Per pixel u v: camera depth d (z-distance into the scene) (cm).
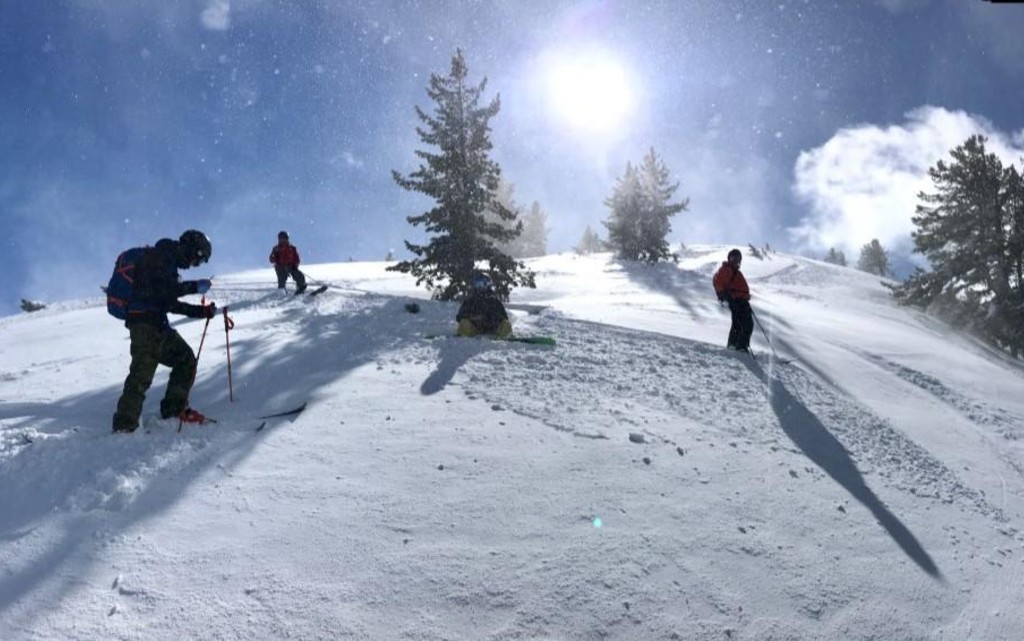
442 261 2005
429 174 2047
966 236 3206
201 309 560
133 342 515
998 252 3084
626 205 4359
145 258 527
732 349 1059
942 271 3197
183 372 549
